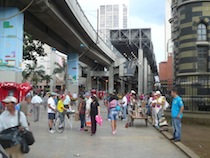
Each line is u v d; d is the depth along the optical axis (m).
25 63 71.88
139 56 65.75
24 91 14.36
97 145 10.70
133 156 8.95
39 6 21.08
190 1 22.02
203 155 9.25
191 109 19.39
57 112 14.11
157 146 10.65
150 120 19.25
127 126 16.22
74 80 43.47
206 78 20.91
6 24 19.33
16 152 5.59
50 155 8.87
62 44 38.56
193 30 21.86
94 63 74.81
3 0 19.47
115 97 13.84
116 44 67.75
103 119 20.92
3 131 5.63
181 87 20.52
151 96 20.30
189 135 13.79
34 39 33.53
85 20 34.53
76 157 8.69
